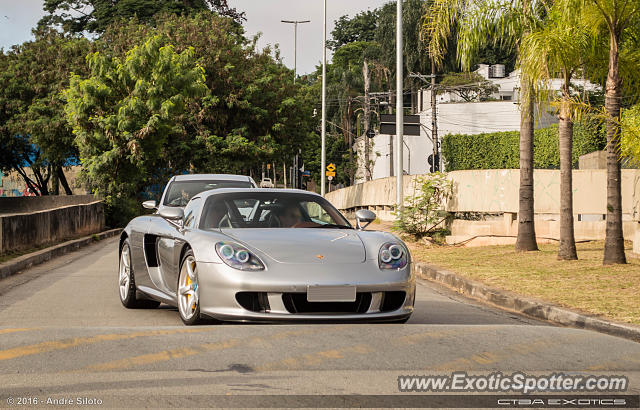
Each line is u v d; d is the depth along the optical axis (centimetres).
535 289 975
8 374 457
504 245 1714
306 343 546
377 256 628
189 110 3847
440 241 1862
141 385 432
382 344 551
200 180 1245
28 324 704
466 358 518
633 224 1702
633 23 1224
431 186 1917
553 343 586
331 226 711
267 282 581
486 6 1341
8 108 4425
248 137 3984
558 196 1784
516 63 1330
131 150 2942
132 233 807
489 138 4531
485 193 1831
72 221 2069
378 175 6931
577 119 1232
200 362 488
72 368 472
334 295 586
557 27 1256
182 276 662
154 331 593
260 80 3966
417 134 2331
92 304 848
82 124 3038
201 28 4053
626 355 552
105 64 3050
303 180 9375
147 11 5575
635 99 1307
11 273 1193
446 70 5959
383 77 6475
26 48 4597
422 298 985
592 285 995
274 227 693
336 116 7831
